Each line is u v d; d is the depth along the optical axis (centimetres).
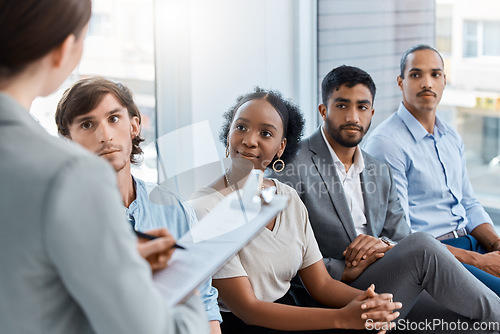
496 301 182
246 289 174
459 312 184
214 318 157
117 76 287
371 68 334
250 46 327
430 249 182
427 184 256
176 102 304
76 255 68
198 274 90
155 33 295
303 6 342
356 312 167
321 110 225
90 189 69
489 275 213
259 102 189
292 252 187
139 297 71
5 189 69
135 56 291
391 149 253
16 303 70
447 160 261
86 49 274
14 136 71
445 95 319
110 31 282
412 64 255
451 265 181
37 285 70
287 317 170
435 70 254
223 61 317
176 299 83
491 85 310
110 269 69
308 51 349
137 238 93
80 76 273
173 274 90
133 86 293
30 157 70
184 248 97
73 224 68
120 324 70
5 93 73
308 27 346
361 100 217
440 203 259
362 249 202
